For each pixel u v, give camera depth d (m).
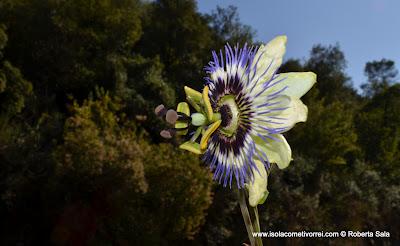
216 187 11.16
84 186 8.75
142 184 8.73
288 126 1.21
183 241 10.17
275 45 1.31
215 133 1.28
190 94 1.27
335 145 18.73
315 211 13.47
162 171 9.24
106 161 8.72
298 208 13.02
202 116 1.24
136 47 23.84
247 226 1.23
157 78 18.88
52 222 9.06
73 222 8.54
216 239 10.87
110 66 18.14
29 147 10.61
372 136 24.97
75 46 18.44
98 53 18.92
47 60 17.58
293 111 1.23
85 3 19.08
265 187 1.24
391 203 17.55
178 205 9.17
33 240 9.23
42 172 9.73
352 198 16.22
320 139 18.58
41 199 9.31
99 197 8.70
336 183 16.88
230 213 11.76
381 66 44.72
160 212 9.09
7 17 17.98
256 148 1.26
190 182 9.23
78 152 8.80
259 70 1.29
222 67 1.31
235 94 1.30
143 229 8.78
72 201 8.78
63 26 18.02
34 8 18.23
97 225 8.67
